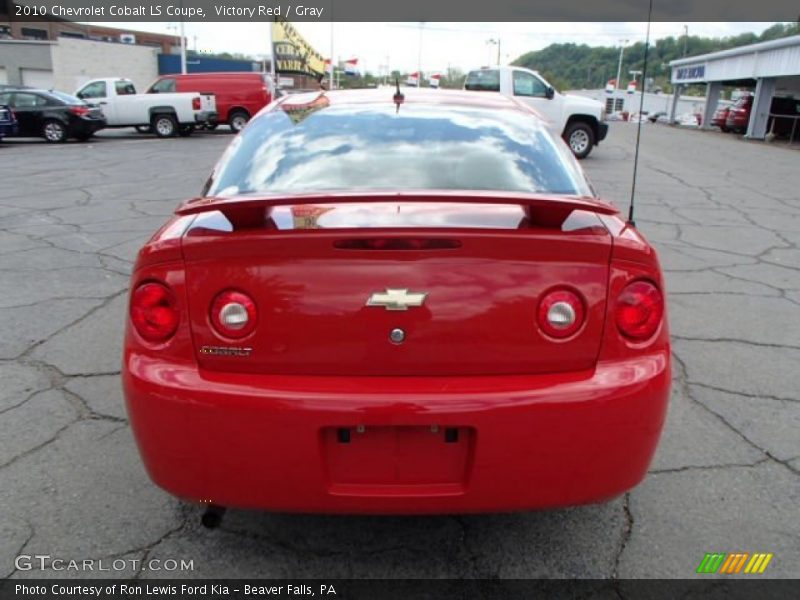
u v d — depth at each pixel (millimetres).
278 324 1938
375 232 1868
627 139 21578
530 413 1918
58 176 11578
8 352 4023
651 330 2033
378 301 1912
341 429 1949
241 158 2729
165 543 2438
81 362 3896
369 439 1965
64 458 2936
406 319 1928
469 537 2484
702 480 2816
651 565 2340
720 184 11422
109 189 10219
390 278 1917
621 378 1974
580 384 1953
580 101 14766
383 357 1943
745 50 24797
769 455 3004
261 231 1923
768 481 2814
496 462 1948
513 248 1926
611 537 2479
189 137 20906
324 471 1961
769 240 7199
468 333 1938
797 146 20672
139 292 2021
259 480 1971
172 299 1978
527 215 2135
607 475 2012
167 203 9031
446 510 2012
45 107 18188
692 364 3945
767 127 24031
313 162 2646
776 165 14680
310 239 1883
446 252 1915
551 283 1951
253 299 1938
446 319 1932
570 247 1933
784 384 3699
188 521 2551
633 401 1967
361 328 1930
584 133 14898
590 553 2396
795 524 2551
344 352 1941
